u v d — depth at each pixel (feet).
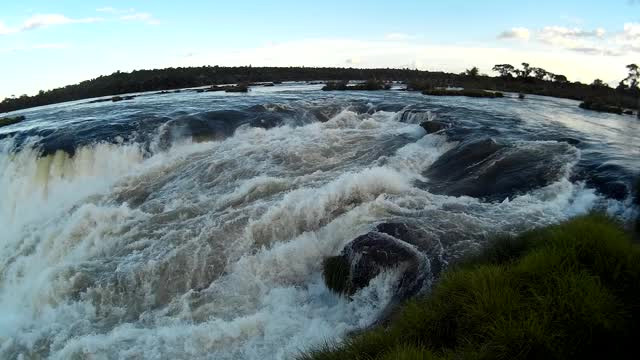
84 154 70.64
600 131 76.13
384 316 31.30
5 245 57.47
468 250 35.78
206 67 321.32
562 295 21.90
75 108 120.37
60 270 43.06
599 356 20.51
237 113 88.43
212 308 36.86
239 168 61.62
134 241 46.83
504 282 23.73
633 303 22.75
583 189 46.68
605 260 24.44
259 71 312.29
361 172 51.90
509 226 39.73
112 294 40.14
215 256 42.27
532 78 225.76
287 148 67.31
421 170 59.47
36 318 40.29
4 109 187.01
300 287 38.04
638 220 38.99
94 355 32.76
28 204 67.56
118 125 80.12
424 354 20.13
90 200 59.67
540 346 20.03
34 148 72.38
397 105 99.14
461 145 63.62
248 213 46.39
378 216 42.93
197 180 59.93
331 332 31.71
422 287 32.30
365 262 34.91
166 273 41.24
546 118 90.38
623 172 47.73
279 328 32.91
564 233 27.25
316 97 119.34
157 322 36.32
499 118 86.89
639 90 178.81
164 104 109.91
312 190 48.03
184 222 48.26
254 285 38.73
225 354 31.42
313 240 41.19
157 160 69.51
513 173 52.60
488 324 21.48
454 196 49.39
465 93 137.80
